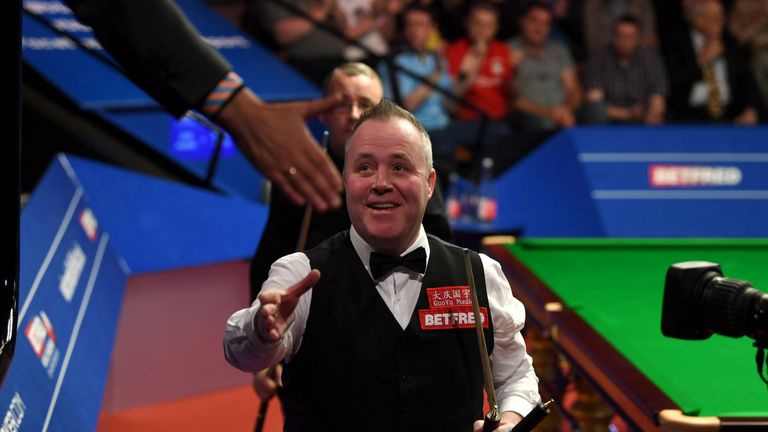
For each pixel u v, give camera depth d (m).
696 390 5.65
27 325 6.72
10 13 3.93
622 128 14.62
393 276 4.50
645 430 5.32
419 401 4.41
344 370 4.39
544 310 7.48
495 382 4.69
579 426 7.52
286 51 15.18
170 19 4.21
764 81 16.80
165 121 12.50
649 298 7.97
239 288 11.27
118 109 12.23
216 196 11.55
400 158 4.29
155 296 10.48
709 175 14.52
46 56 12.50
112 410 10.06
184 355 10.64
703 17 16.44
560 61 16.00
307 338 4.42
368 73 6.45
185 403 10.45
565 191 14.31
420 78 13.73
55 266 8.04
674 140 14.62
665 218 14.32
